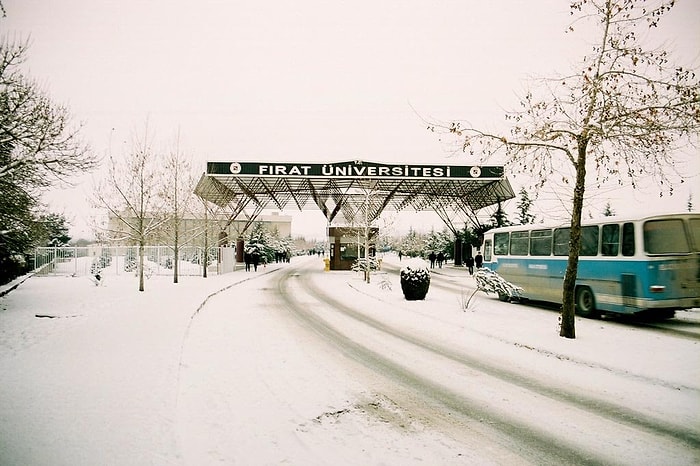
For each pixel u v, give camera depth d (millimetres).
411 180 30609
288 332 10336
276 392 5977
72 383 5664
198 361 7398
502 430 4879
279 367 7234
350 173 28750
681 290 10781
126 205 19047
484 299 17609
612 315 13156
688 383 6418
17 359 6820
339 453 4215
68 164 11953
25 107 11188
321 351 8492
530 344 8977
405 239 81312
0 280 17234
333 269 40094
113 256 31156
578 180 9516
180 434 4395
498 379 6832
